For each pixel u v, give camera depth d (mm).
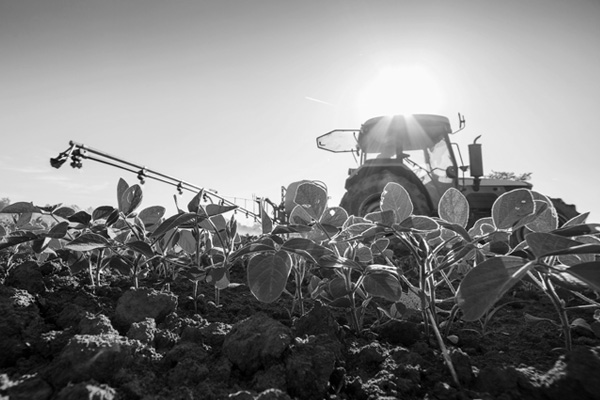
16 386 961
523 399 1003
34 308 1465
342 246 1713
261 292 1294
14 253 2250
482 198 6223
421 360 1219
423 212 5359
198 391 996
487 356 1295
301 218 1631
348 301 1527
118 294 1775
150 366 1115
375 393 1058
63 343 1188
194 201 1646
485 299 871
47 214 1896
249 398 937
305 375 1053
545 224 1365
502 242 1294
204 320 1516
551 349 1365
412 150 6434
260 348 1141
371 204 5531
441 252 2318
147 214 2109
